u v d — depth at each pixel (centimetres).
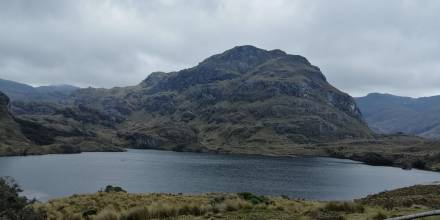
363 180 19112
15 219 2273
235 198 3538
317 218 2466
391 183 17838
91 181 15650
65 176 17412
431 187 5725
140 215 2742
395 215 2448
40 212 2761
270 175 19388
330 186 15812
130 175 18212
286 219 2495
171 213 2825
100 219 2709
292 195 12644
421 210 2909
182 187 13962
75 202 3816
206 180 16425
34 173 18600
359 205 2808
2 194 2322
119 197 4131
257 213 2797
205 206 2958
